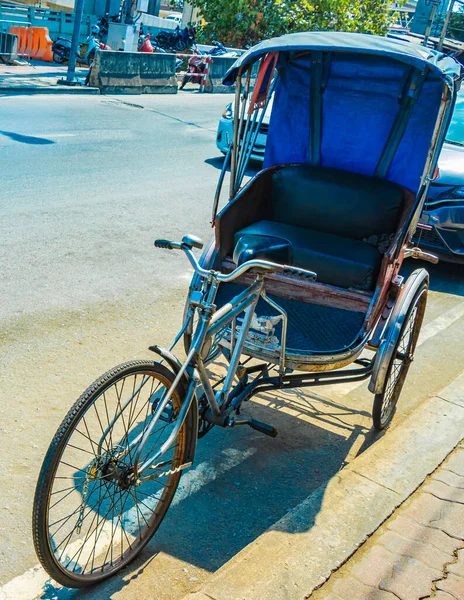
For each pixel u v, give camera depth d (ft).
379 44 14.35
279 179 17.06
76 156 35.76
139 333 18.19
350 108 17.10
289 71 17.26
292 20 86.22
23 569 10.23
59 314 18.48
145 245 24.68
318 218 16.88
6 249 22.36
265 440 14.48
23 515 11.24
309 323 13.96
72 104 50.60
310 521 11.15
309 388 17.02
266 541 10.58
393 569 10.29
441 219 25.27
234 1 83.10
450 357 19.67
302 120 17.69
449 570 10.41
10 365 15.58
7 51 62.44
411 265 27.96
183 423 10.77
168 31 92.32
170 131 46.03
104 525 11.27
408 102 16.35
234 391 12.87
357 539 10.85
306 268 14.56
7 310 18.24
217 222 14.56
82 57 69.72
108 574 10.16
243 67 14.78
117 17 80.18
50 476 8.83
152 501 11.93
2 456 12.51
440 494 12.33
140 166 35.78
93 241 24.29
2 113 43.73
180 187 32.89
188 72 69.00
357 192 16.63
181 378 10.43
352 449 14.58
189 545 11.18
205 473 13.10
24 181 30.14
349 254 14.69
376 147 17.24
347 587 9.82
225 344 12.84
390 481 12.48
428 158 14.32
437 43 100.89
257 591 9.50
